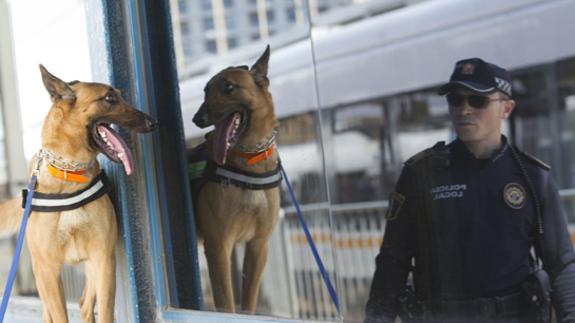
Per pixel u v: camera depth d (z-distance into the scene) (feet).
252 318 9.69
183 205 11.23
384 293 12.27
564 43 23.39
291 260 26.68
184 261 11.10
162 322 10.59
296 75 25.98
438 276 11.76
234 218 13.56
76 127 10.54
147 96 10.99
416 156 12.35
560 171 24.62
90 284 12.07
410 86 27.30
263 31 24.81
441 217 11.82
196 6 23.52
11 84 31.76
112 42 10.73
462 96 12.40
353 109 29.89
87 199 10.77
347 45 29.22
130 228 10.64
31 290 28.02
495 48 24.59
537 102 24.57
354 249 30.73
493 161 11.67
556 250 11.26
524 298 11.17
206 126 13.12
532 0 23.88
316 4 29.66
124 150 10.34
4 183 34.65
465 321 11.40
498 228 11.35
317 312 24.82
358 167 30.55
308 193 25.90
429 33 26.14
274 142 13.84
